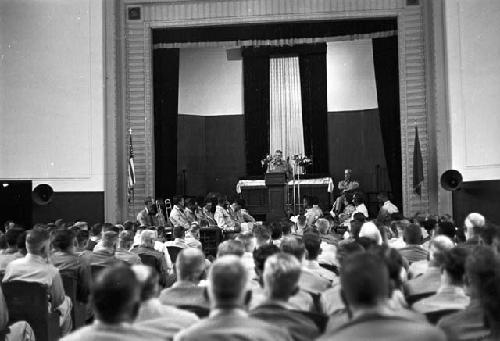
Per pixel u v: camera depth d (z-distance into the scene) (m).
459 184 15.09
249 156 22.14
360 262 2.76
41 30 17.27
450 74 16.33
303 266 5.47
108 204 17.09
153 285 3.79
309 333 3.38
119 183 17.62
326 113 21.94
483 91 15.93
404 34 17.70
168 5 18.11
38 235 6.12
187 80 24.09
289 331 3.34
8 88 17.19
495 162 15.64
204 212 17.12
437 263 4.94
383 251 4.47
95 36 17.19
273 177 18.05
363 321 2.66
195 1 18.05
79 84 17.12
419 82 17.66
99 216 16.84
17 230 7.52
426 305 4.12
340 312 4.09
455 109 16.22
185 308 4.30
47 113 17.09
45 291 5.78
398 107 18.80
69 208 16.88
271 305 3.55
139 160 18.06
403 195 17.62
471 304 3.38
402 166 17.67
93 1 17.25
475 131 15.97
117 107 17.62
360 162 23.25
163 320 3.70
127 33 18.16
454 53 16.31
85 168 16.97
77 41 17.22
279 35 18.58
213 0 18.05
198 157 24.05
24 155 17.02
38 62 17.22
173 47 18.75
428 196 17.39
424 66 17.58
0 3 17.33
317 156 21.95
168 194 19.61
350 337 2.62
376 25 18.33
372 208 22.44
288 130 22.14
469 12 16.22
